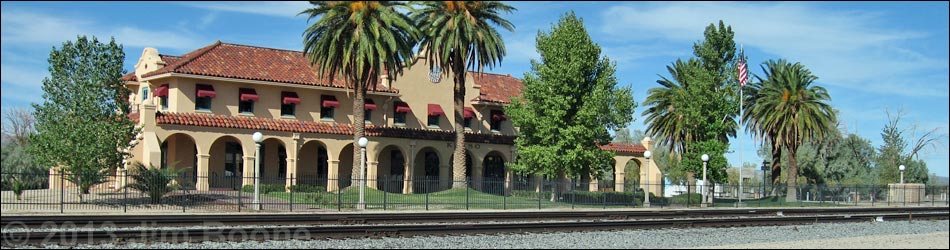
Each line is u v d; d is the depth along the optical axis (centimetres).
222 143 5641
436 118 6384
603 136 5762
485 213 3647
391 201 4572
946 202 6850
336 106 5891
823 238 2708
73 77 4331
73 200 4172
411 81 6253
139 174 4131
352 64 5125
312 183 5519
